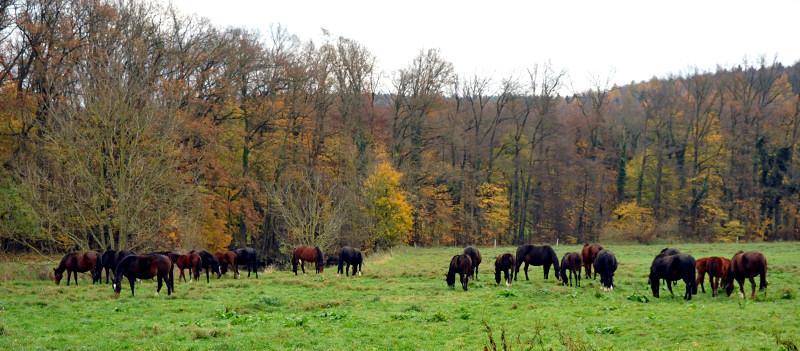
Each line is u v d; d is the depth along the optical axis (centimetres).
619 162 6600
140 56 3497
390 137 5903
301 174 4788
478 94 6525
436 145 6088
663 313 1327
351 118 5584
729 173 6241
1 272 2272
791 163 5984
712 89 6919
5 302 1605
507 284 2070
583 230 6531
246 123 4984
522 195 6769
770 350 925
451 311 1479
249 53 4753
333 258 4462
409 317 1384
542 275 2430
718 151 6525
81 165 2567
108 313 1470
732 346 963
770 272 2192
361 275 2611
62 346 1081
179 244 3609
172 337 1158
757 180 6128
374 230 4453
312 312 1509
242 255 2680
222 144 4519
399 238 4631
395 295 1869
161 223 3075
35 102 3522
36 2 3694
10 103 3500
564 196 6594
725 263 1645
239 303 1598
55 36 3672
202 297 1828
